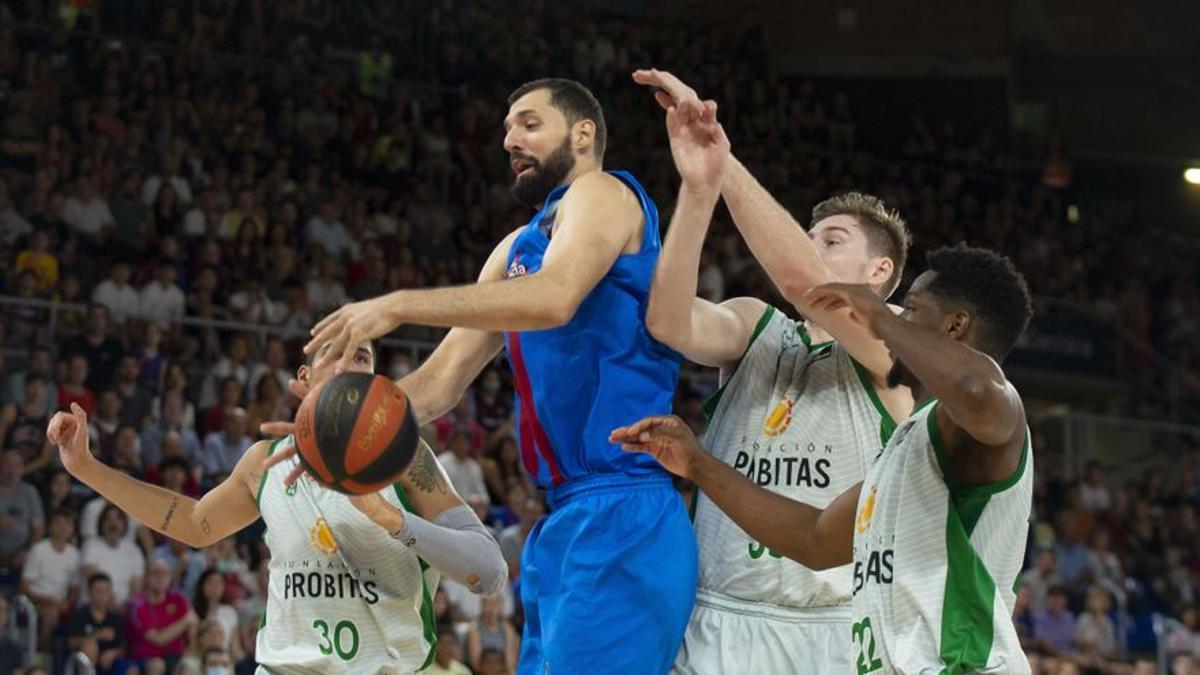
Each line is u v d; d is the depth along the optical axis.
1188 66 24.55
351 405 3.82
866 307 3.63
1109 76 24.56
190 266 14.63
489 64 20.20
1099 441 17.89
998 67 24.48
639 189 4.36
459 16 20.59
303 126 17.62
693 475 4.20
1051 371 19.16
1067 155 23.75
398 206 16.94
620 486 4.37
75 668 9.90
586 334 4.34
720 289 16.94
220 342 13.98
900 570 3.72
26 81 16.12
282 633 4.93
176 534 5.08
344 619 4.88
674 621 4.38
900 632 3.70
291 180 16.55
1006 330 3.80
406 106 18.84
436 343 14.66
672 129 4.28
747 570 4.56
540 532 4.49
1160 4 24.62
